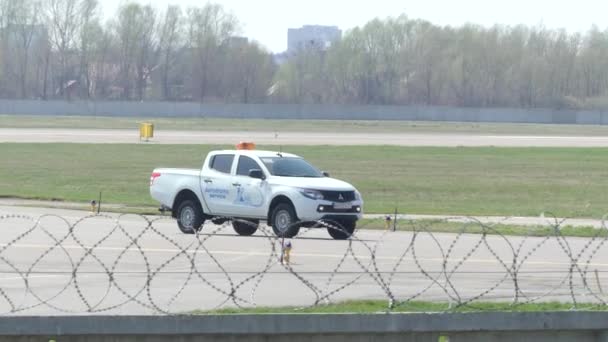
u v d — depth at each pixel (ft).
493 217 185.98
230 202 145.69
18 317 67.31
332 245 133.49
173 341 69.46
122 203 208.03
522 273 108.78
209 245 131.13
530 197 238.48
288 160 147.64
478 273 108.17
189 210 150.10
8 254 117.91
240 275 103.76
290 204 139.95
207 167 149.79
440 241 141.90
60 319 67.82
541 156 355.15
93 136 425.28
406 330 71.51
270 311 77.82
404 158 337.31
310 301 86.99
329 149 365.81
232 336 70.28
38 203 205.16
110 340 68.80
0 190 231.30
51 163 300.61
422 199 230.68
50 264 110.01
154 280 99.55
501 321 72.95
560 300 88.07
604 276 107.86
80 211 187.32
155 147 362.33
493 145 416.05
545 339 74.43
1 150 338.54
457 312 72.64
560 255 127.13
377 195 237.45
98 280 98.99
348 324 70.69
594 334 74.79
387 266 112.68
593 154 366.84
